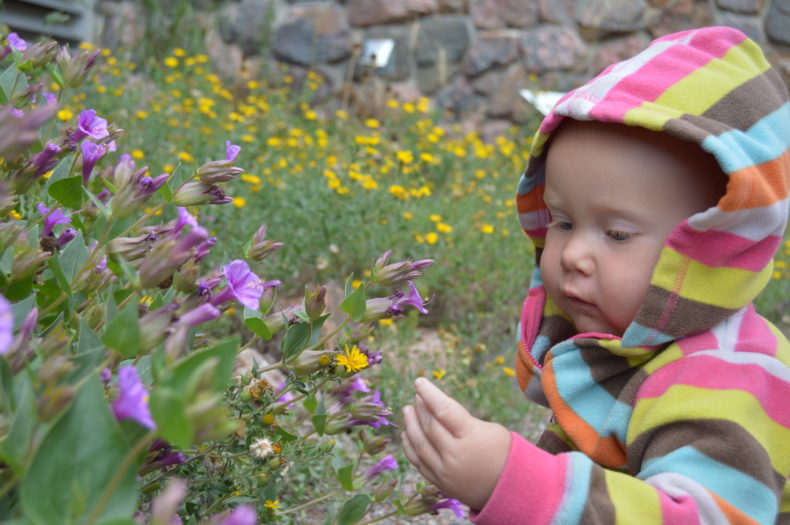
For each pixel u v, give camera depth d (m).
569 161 1.41
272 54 7.28
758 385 1.27
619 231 1.37
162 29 7.08
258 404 1.61
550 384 1.47
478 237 4.08
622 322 1.40
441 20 7.13
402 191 3.96
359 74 7.17
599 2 7.03
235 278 1.30
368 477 1.61
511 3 7.11
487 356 3.44
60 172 1.67
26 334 1.04
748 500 1.19
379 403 1.60
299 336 1.58
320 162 4.86
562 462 1.22
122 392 0.90
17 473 0.90
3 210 1.41
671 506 1.16
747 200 1.26
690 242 1.31
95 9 7.21
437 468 1.26
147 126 4.46
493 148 6.09
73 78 1.72
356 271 3.70
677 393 1.29
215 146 4.32
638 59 1.45
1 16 5.84
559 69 7.06
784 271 5.01
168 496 0.76
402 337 3.02
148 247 1.47
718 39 1.47
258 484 1.68
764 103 1.39
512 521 1.19
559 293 1.49
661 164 1.35
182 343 0.96
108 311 1.17
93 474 0.89
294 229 3.64
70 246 1.47
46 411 0.90
